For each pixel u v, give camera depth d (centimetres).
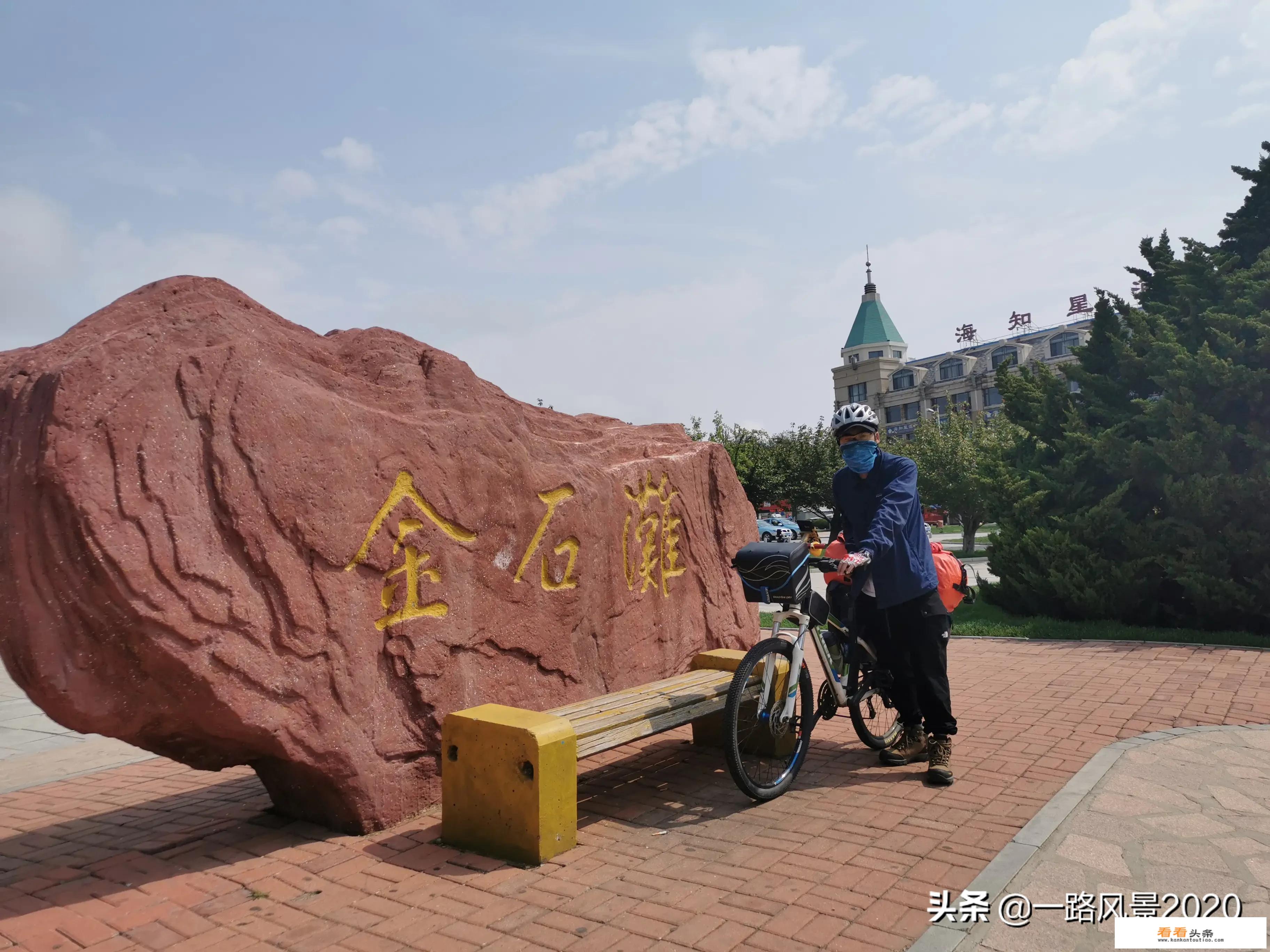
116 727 305
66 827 402
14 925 292
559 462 483
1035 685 633
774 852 338
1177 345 880
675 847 348
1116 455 916
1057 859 321
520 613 439
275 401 340
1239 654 720
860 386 6494
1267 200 973
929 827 360
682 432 657
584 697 479
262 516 330
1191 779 406
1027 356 5450
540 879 318
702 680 470
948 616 434
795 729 454
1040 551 952
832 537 472
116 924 290
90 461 288
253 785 453
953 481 2302
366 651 364
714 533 620
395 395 403
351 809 361
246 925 288
